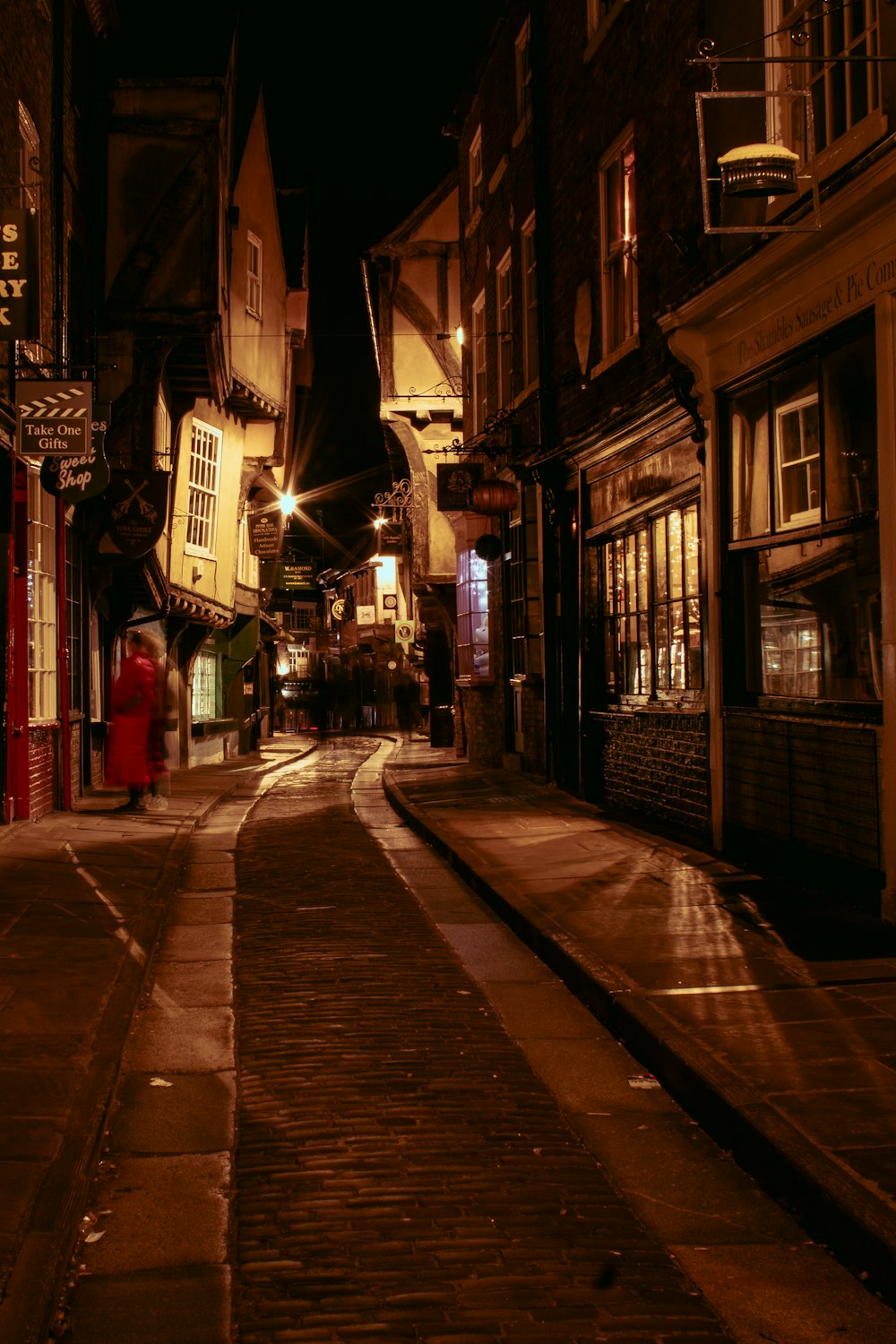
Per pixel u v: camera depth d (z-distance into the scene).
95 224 15.10
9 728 11.52
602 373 12.35
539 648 15.98
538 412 14.98
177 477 17.72
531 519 15.98
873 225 6.89
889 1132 4.12
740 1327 3.23
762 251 7.96
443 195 22.16
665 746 10.88
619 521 12.16
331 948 7.37
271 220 20.64
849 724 7.33
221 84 15.27
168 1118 4.72
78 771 14.81
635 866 9.16
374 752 32.25
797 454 8.23
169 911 8.62
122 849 10.77
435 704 29.75
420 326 22.14
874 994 5.70
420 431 22.61
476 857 9.91
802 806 8.04
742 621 9.27
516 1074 5.18
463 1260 3.56
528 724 16.70
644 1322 3.23
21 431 10.66
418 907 8.69
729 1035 5.16
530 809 13.01
